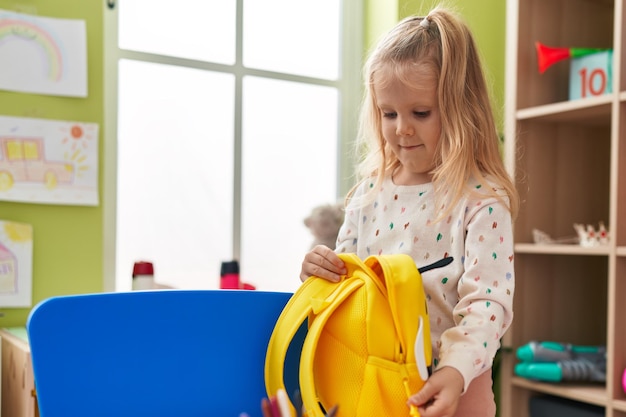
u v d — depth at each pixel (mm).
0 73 1657
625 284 1680
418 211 970
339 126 2318
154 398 831
